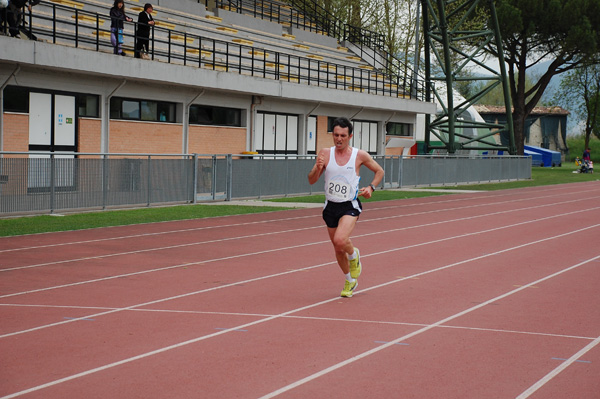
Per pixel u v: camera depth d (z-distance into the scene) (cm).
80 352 637
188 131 2777
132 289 938
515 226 1828
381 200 2617
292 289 949
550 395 532
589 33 5366
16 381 554
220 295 903
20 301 857
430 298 901
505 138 8794
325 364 607
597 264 1209
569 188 3659
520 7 5441
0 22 2027
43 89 2197
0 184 1675
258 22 3775
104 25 2692
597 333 726
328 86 3675
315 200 2459
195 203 2217
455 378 571
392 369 594
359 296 908
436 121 4431
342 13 4778
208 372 580
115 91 2430
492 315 806
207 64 2984
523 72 6041
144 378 564
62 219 1706
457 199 2778
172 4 3241
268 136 3238
